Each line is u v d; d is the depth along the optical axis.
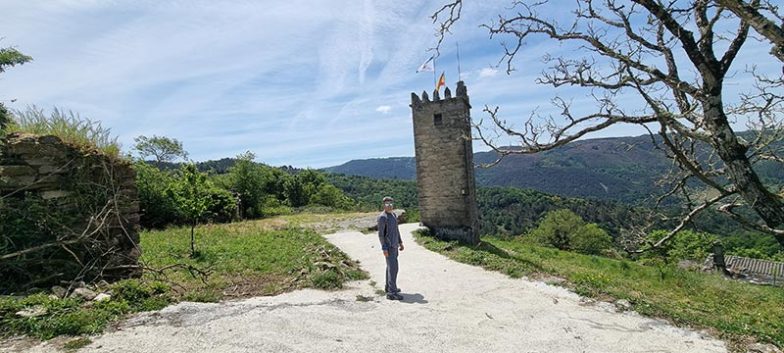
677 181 6.90
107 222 7.71
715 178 6.47
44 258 6.75
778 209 4.74
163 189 23.94
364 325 6.02
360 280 9.70
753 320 6.86
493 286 9.07
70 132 7.83
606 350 5.31
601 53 5.62
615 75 5.67
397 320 6.36
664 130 5.15
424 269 11.27
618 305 7.36
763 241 33.97
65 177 7.41
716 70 4.98
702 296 9.63
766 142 5.67
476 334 5.82
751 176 4.86
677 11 5.40
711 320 6.51
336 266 10.13
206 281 8.62
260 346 4.91
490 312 7.03
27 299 5.37
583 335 5.85
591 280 9.09
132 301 6.16
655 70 5.41
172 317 5.70
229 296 7.58
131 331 5.11
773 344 5.58
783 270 28.55
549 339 5.66
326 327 5.80
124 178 8.23
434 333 5.80
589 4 5.93
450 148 19.69
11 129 7.69
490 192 72.62
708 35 5.02
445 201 19.89
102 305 5.67
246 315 6.01
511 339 5.65
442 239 18.95
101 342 4.71
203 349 4.71
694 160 6.48
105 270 7.38
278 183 55.72
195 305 6.37
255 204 39.19
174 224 23.45
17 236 6.62
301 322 5.91
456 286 9.12
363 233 20.09
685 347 5.46
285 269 10.41
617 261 17.55
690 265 27.06
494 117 6.32
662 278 12.07
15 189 6.85
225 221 27.28
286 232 18.59
